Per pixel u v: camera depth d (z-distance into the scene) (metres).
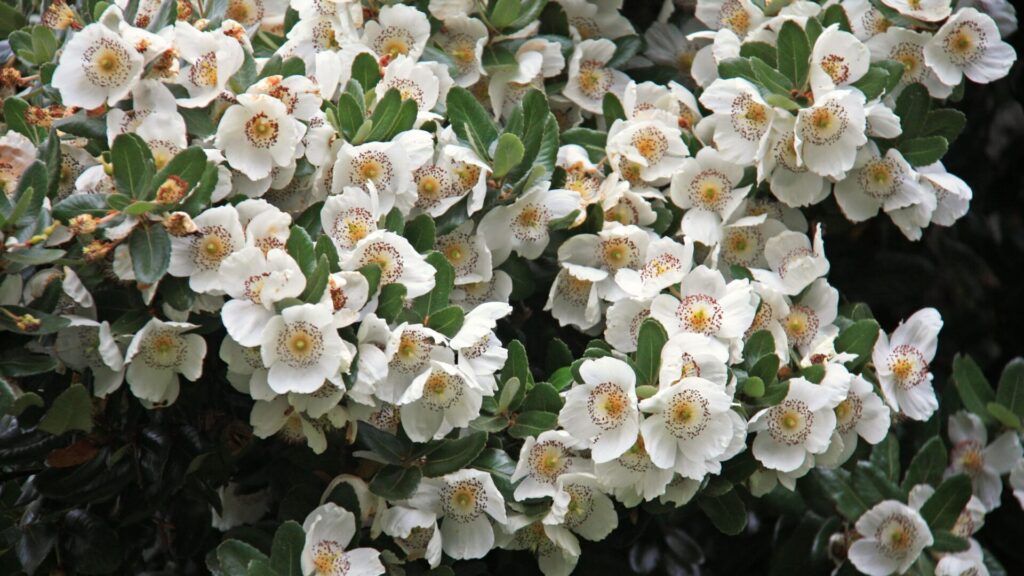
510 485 1.46
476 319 1.45
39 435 1.49
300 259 1.42
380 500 1.47
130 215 1.42
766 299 1.51
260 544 1.49
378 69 1.53
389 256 1.44
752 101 1.53
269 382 1.41
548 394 1.47
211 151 1.44
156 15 1.49
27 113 1.47
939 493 1.56
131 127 1.46
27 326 1.40
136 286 1.44
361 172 1.47
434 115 1.51
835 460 1.50
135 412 1.50
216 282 1.43
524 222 1.51
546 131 1.52
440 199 1.50
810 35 1.54
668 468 1.44
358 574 1.45
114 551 1.52
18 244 1.41
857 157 1.55
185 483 1.52
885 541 1.56
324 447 1.46
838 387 1.47
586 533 1.49
